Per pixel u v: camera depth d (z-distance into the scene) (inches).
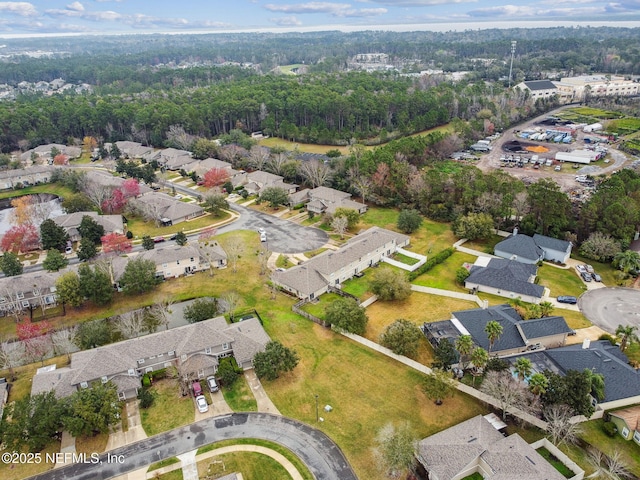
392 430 2089.1
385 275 3326.8
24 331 2883.9
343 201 4877.0
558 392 2166.6
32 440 2114.9
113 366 2511.1
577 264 3764.8
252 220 4832.7
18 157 7273.6
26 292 3344.0
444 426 2262.6
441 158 6648.6
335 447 2166.6
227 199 5472.4
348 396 2470.5
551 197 4040.4
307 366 2689.5
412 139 6353.3
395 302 3329.2
